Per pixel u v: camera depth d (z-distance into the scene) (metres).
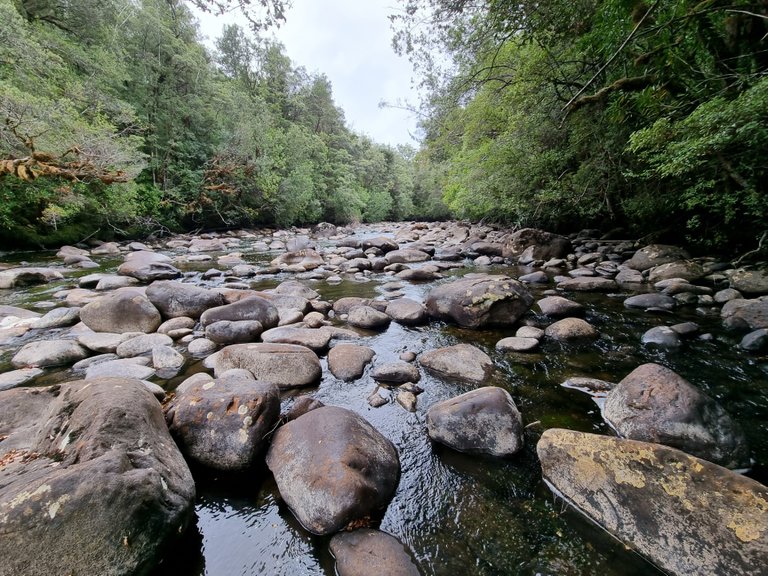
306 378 3.65
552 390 3.45
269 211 27.06
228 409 2.57
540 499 2.18
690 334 4.66
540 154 10.95
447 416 2.74
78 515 1.53
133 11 18.77
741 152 5.16
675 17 4.61
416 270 9.05
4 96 8.81
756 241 7.55
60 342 4.28
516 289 5.40
